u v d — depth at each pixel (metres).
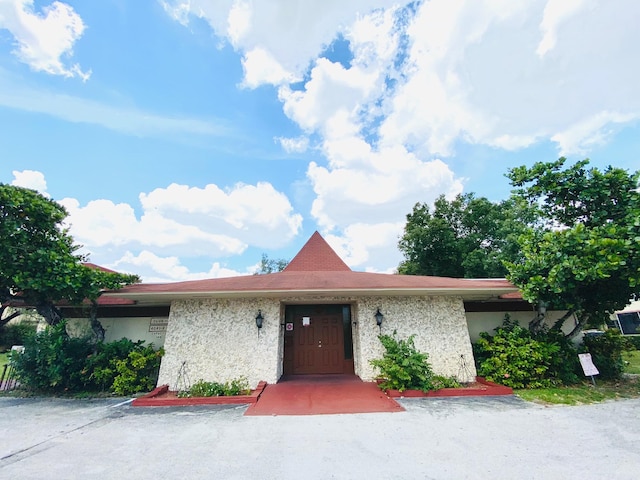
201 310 8.88
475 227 22.95
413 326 8.87
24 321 20.22
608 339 9.11
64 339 8.21
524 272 8.20
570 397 6.88
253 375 8.32
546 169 9.06
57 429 5.33
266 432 5.02
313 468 3.71
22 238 7.57
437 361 8.59
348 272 12.26
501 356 8.05
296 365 9.72
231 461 3.95
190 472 3.67
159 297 8.55
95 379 8.10
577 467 3.58
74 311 9.66
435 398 6.95
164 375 8.31
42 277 7.53
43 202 8.10
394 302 9.09
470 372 8.55
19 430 5.30
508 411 5.94
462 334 8.88
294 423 5.46
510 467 3.62
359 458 3.96
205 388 7.48
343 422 5.45
